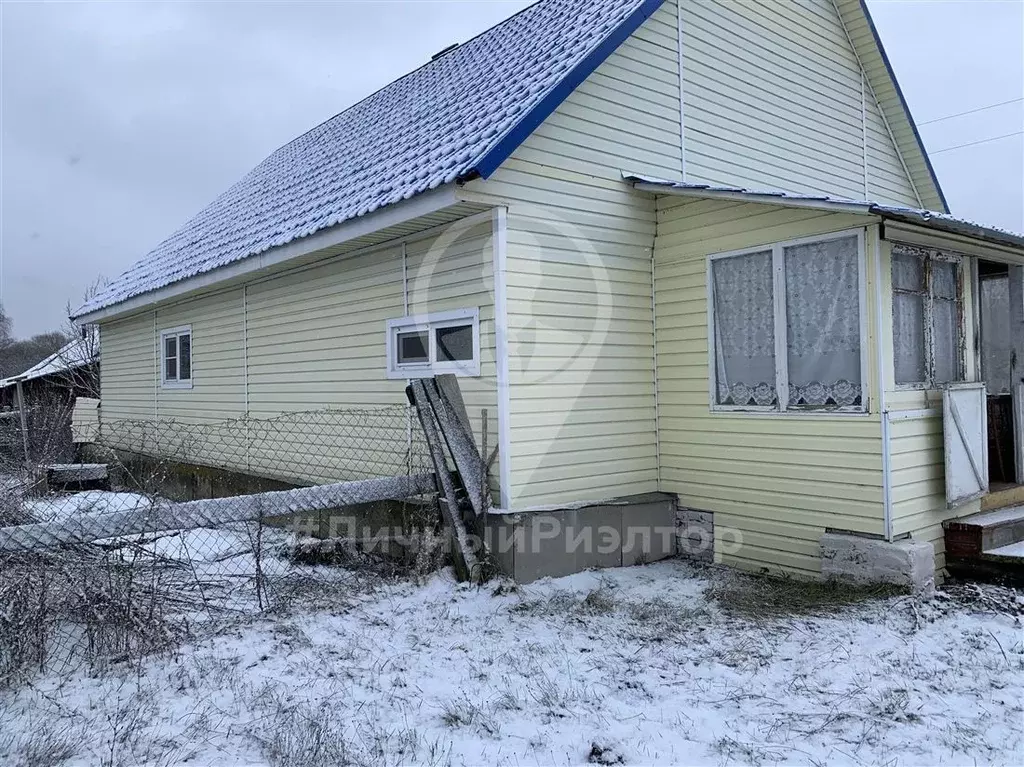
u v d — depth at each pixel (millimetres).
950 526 6785
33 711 4039
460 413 6797
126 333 14195
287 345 9633
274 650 4969
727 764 3586
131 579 4875
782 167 9633
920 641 5145
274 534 8039
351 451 8516
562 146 7129
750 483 7207
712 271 7484
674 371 7863
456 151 6867
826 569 6527
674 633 5383
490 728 3959
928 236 6613
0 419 17766
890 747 3729
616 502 7383
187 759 3609
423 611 5805
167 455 12297
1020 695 4324
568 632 5414
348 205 7684
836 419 6555
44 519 5605
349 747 3736
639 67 7902
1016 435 7926
